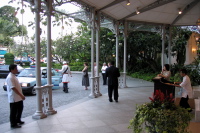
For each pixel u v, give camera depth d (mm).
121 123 4691
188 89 5516
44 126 4461
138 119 2793
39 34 5020
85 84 10633
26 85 8586
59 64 26734
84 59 24312
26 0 5043
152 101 2895
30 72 9797
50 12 5473
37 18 4973
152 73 17812
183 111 2682
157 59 20922
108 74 7141
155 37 16766
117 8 8578
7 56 20859
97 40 8391
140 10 9086
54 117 5180
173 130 2520
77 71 22609
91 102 7062
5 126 4527
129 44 17828
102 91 10016
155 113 2627
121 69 20016
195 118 4605
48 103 5469
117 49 10617
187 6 9453
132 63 20125
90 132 4102
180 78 9250
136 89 10344
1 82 13453
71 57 24766
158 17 10578
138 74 17703
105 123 4688
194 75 10367
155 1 8477
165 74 6828
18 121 4562
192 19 10789
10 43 30547
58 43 23234
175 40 16500
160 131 2566
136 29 11250
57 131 4148
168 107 2736
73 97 8523
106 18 9453
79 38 22984
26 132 4090
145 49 18062
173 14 10344
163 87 6211
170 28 11906
